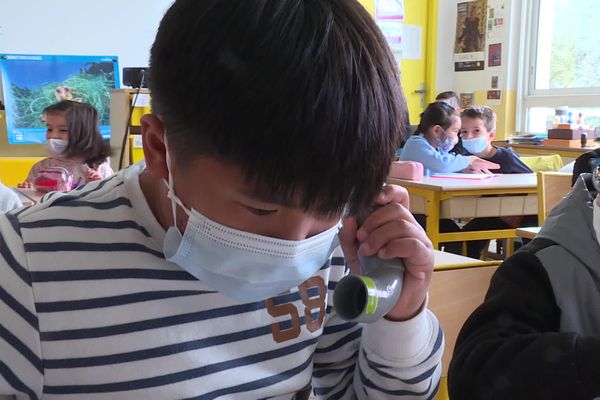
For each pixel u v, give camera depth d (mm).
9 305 621
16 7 4074
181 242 622
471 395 809
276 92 485
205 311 695
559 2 5355
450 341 1229
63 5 4191
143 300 664
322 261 680
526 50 5645
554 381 742
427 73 6176
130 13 4383
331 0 540
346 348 840
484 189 3045
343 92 502
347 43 519
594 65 5121
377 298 578
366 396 815
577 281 882
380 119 531
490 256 4090
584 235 906
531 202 3244
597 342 745
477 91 6008
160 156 593
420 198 3150
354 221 682
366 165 528
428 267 693
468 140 4031
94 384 649
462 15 6070
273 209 546
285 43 494
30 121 4055
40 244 644
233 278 652
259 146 490
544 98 5516
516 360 775
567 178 2590
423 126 4008
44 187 2391
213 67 498
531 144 5051
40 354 631
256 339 736
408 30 5992
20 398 654
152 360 667
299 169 497
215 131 501
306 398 826
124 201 690
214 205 574
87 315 642
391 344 754
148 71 578
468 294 1249
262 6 506
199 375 693
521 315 860
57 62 4117
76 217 672
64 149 2957
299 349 779
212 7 513
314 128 490
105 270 653
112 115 3195
